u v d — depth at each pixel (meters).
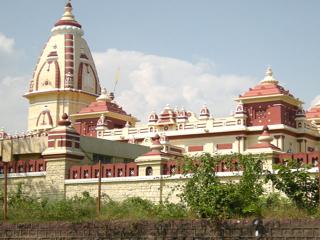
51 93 75.12
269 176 26.56
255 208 24.28
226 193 24.97
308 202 25.25
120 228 25.00
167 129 63.69
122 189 36.22
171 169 35.16
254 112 59.78
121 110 71.00
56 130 39.44
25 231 27.14
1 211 30.33
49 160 39.19
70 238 26.03
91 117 69.44
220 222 23.00
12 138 45.19
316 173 29.56
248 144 59.03
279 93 58.16
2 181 41.19
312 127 63.00
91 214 28.61
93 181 37.38
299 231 21.52
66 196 38.12
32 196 39.41
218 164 31.39
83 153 40.09
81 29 77.75
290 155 31.89
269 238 21.92
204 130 60.50
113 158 45.72
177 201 34.03
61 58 75.94
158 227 24.17
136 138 63.50
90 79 77.12
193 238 23.36
